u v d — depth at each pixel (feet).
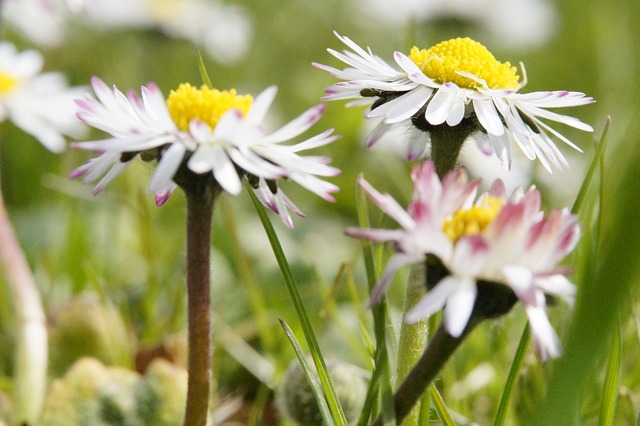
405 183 1.29
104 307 1.00
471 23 1.79
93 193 0.80
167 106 0.81
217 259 1.19
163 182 0.78
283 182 1.43
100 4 1.69
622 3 1.74
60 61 1.70
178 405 0.90
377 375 0.80
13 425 0.92
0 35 1.38
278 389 0.94
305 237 1.32
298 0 1.97
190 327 0.81
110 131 0.79
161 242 1.21
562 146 1.45
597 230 0.87
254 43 1.90
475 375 0.96
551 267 0.74
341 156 1.49
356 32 1.94
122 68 1.77
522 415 0.91
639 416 0.82
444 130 0.85
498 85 0.87
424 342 0.84
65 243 1.10
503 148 0.85
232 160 0.78
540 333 0.74
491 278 0.74
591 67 1.77
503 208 0.74
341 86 0.84
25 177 1.40
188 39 1.74
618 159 1.05
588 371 0.72
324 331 1.03
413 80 0.85
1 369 1.01
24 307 0.94
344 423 0.81
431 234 0.74
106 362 0.97
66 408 0.89
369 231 0.74
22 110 1.16
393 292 1.08
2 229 0.96
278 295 1.10
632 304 0.90
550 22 1.83
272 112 1.60
